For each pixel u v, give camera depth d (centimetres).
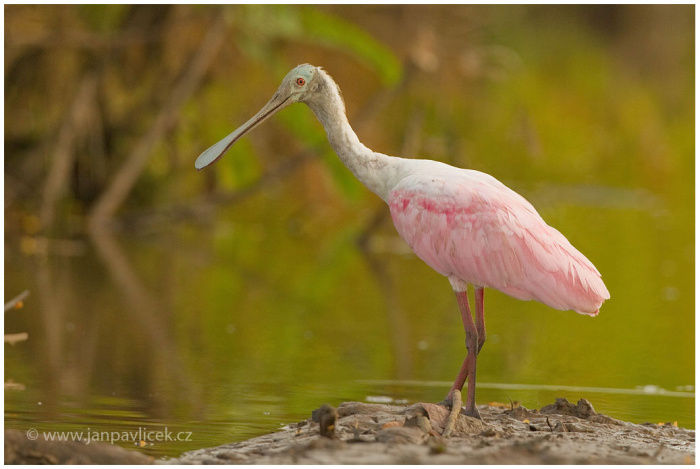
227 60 2377
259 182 2345
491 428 759
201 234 2308
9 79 2250
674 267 1959
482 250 803
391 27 2400
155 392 975
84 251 1994
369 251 2167
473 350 806
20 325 1323
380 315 1496
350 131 888
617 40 3872
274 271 1877
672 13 3903
